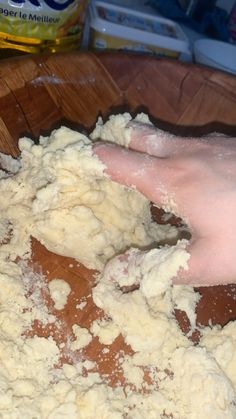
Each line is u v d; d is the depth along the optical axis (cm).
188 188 27
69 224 31
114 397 29
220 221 26
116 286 31
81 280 32
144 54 40
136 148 30
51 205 31
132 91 39
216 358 30
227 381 29
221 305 34
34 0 37
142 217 33
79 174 30
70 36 41
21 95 36
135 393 29
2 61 36
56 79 37
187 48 50
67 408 27
